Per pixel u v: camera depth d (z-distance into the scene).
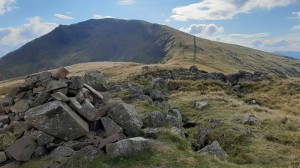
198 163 17.41
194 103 39.78
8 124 19.52
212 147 20.92
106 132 19.55
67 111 18.27
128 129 20.19
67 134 18.11
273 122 29.72
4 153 17.12
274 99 49.09
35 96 20.44
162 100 33.78
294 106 44.25
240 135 24.30
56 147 17.67
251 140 23.66
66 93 20.27
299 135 25.16
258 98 49.88
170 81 61.91
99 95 22.91
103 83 31.77
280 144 23.17
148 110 25.72
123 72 110.44
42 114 17.97
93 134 19.42
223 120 30.20
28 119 18.31
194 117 33.91
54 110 18.05
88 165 16.22
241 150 21.97
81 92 20.67
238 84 61.53
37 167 16.17
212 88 57.03
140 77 83.00
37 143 17.53
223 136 24.47
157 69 97.94
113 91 35.47
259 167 19.09
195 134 27.11
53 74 21.36
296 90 52.56
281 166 19.34
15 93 21.83
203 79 67.75
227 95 51.38
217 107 37.25
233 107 37.09
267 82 59.59
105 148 17.53
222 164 17.92
